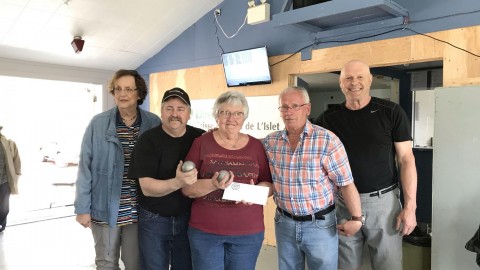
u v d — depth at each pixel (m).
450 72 3.00
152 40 5.01
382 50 3.35
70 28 4.29
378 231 2.17
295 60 3.96
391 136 2.14
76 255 3.67
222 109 1.77
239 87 4.45
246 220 1.77
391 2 2.96
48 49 4.60
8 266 3.36
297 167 1.86
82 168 2.09
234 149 1.83
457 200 2.34
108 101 5.54
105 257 2.09
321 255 1.90
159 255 1.93
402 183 2.16
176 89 1.91
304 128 1.88
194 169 1.60
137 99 2.14
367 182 2.13
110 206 2.03
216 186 1.66
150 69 5.52
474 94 2.28
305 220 1.89
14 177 4.46
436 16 3.06
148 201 1.91
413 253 2.76
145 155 1.83
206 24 4.78
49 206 5.76
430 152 4.63
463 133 2.31
